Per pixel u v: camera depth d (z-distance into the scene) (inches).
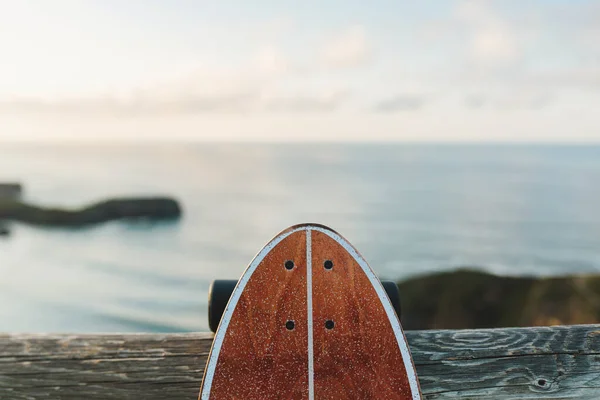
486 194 2390.5
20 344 75.0
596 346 76.2
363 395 64.2
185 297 836.6
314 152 5713.6
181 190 2564.0
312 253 67.1
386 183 2797.7
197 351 75.0
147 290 884.6
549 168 3784.5
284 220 1766.7
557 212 1931.6
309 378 64.3
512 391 73.0
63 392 72.3
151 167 4050.2
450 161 4451.3
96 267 1074.7
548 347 76.2
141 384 72.9
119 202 1582.2
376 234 1545.3
